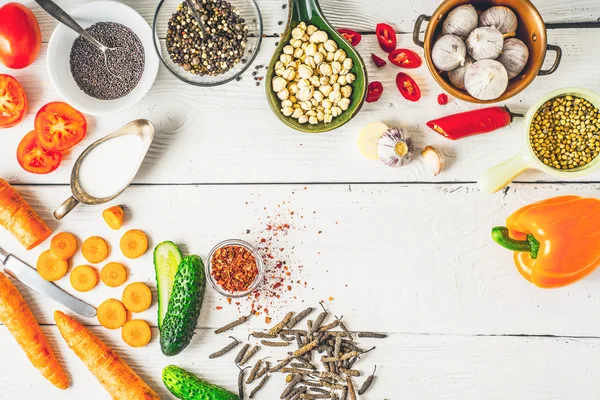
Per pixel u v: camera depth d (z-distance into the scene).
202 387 0.95
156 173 0.96
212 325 0.97
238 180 0.96
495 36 0.87
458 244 0.96
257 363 0.96
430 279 0.96
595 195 0.95
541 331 0.96
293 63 0.92
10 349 0.98
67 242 0.96
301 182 0.96
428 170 0.95
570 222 0.89
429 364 0.96
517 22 0.89
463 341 0.96
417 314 0.96
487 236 0.96
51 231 0.97
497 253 0.96
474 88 0.87
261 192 0.96
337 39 0.91
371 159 0.95
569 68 0.94
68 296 0.97
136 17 0.93
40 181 0.97
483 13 0.89
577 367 0.95
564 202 0.90
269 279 0.96
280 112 0.91
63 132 0.94
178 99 0.96
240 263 0.94
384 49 0.95
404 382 0.96
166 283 0.95
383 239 0.96
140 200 0.97
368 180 0.96
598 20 0.94
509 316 0.96
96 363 0.94
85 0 0.95
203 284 0.93
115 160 0.94
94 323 0.97
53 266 0.96
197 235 0.97
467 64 0.89
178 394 0.95
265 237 0.97
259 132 0.96
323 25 0.91
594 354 0.95
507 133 0.95
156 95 0.96
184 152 0.96
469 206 0.96
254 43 0.95
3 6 0.91
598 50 0.94
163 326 0.93
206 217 0.97
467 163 0.95
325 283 0.96
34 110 0.97
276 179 0.96
